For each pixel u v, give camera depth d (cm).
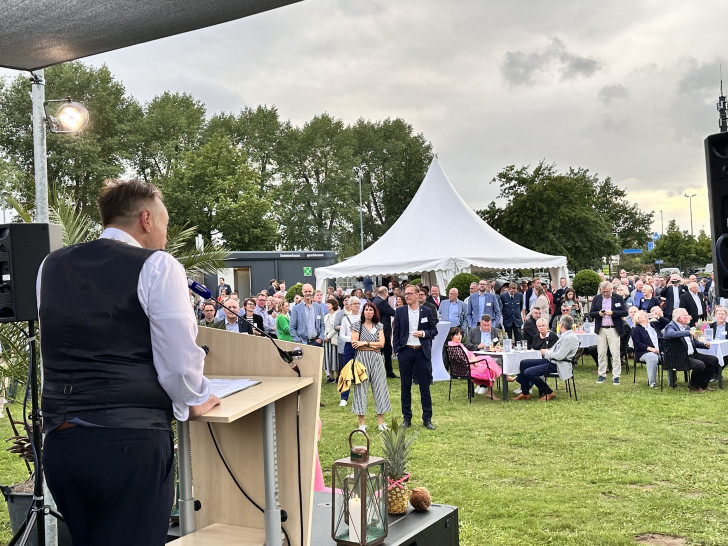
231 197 4066
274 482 269
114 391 220
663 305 1555
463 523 521
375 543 310
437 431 862
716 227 369
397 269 1800
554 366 1078
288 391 261
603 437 805
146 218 249
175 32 338
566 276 1892
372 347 853
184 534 294
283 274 2620
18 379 477
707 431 823
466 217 1981
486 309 1483
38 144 458
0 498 620
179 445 296
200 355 228
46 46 355
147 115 4400
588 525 511
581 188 3712
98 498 217
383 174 5881
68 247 244
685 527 504
